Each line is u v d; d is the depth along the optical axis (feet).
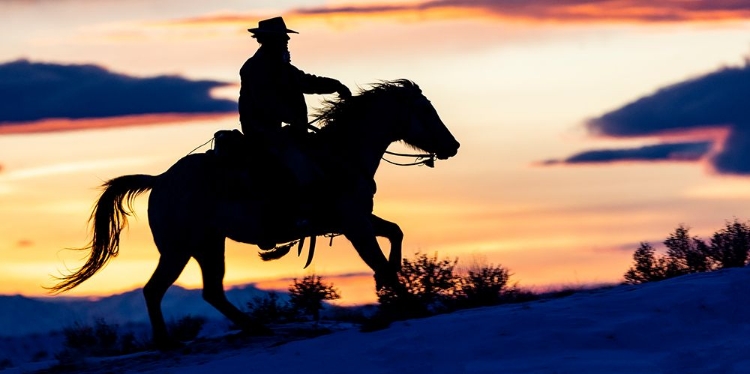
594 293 53.06
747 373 39.42
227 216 54.75
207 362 50.78
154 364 52.80
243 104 53.88
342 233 54.39
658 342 44.45
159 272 55.72
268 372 46.42
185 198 55.11
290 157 52.95
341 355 46.91
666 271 70.64
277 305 73.56
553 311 48.57
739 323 45.29
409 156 54.70
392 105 53.72
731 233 71.00
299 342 50.60
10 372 57.72
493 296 66.33
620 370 41.27
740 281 48.78
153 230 56.34
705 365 40.96
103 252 57.16
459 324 48.16
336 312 72.49
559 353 44.16
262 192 53.47
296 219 53.16
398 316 52.44
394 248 53.36
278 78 52.80
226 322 96.63
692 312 46.39
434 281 66.90
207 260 56.49
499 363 43.73
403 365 44.78
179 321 81.41
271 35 52.75
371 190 53.21
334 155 52.80
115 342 80.59
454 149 53.83
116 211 57.31
